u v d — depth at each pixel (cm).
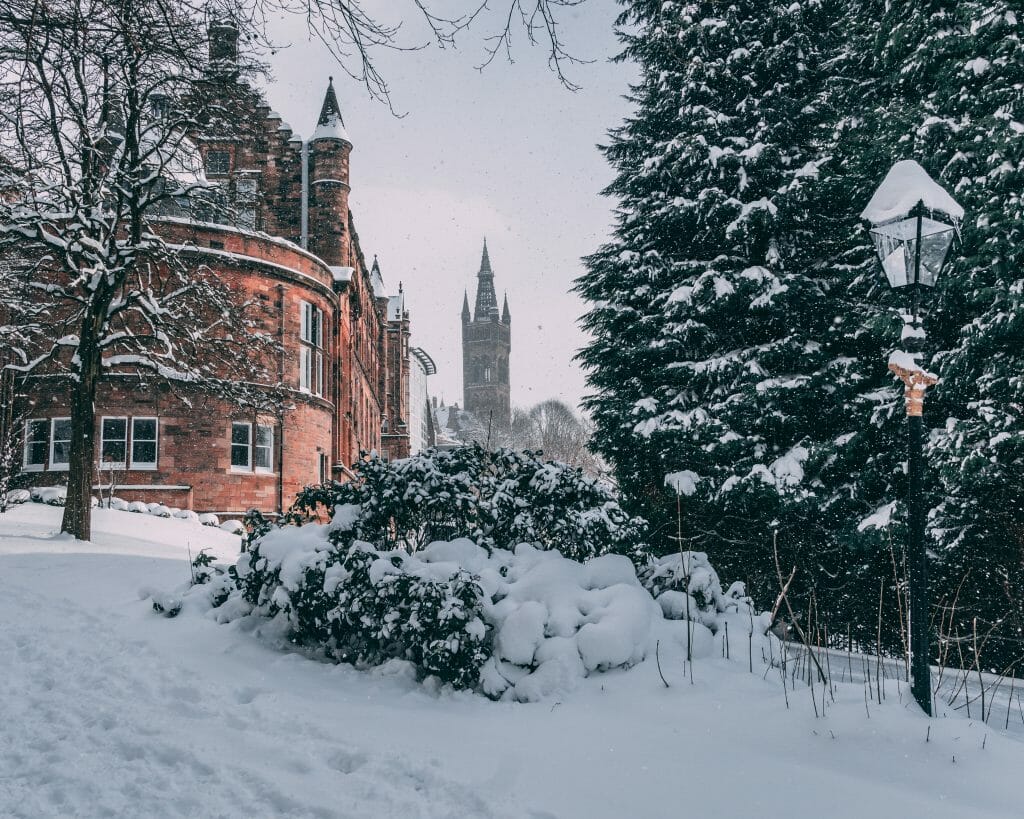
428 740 457
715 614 765
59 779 388
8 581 998
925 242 541
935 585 1309
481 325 17800
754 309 1540
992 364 1177
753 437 1508
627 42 1839
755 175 1628
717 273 1592
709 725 488
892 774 407
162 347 2141
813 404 1527
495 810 356
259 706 509
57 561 1181
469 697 569
